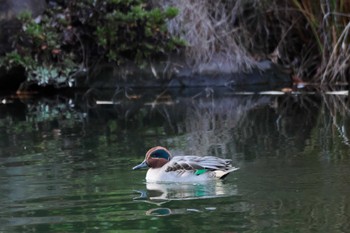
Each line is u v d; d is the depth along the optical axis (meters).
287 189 9.16
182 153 11.57
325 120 14.24
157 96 18.11
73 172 10.48
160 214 8.35
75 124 14.55
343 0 19.03
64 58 18.94
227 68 19.61
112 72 19.36
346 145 11.73
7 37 18.58
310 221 7.95
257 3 20.14
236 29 20.08
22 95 18.77
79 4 18.80
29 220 8.27
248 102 16.88
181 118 14.98
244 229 7.75
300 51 20.50
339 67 19.27
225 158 11.05
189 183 9.75
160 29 18.77
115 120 14.94
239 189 9.27
